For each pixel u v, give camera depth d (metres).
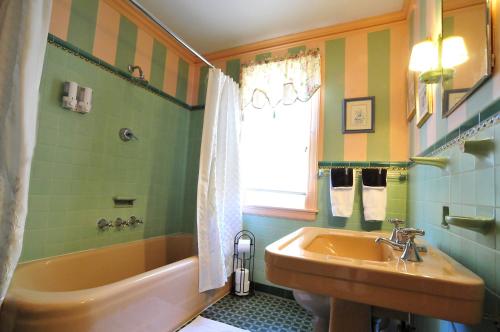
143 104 2.27
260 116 2.45
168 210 2.55
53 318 1.03
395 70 2.04
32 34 1.13
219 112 2.17
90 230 1.86
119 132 2.06
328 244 1.36
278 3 2.00
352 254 1.33
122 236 2.10
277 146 2.38
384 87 2.06
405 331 1.07
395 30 2.07
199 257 1.89
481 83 0.79
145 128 2.29
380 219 1.87
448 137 1.06
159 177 2.45
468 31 0.90
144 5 2.06
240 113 2.45
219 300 2.11
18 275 1.34
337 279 0.73
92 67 1.85
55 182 1.64
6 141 1.09
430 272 0.69
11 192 1.08
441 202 1.13
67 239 1.71
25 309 1.03
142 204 2.27
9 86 1.12
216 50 2.67
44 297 1.08
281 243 0.98
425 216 1.38
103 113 1.93
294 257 0.79
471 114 0.86
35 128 1.14
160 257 2.32
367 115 2.07
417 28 1.70
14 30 1.15
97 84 1.89
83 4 1.79
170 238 2.43
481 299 0.61
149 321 1.43
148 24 2.26
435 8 1.28
